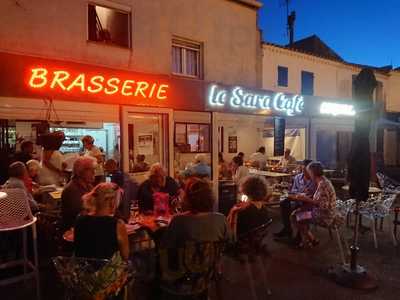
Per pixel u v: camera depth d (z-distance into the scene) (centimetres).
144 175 646
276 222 704
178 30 777
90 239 256
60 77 493
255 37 970
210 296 370
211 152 711
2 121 729
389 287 399
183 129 847
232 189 732
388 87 1672
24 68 461
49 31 596
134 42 701
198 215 268
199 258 255
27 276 372
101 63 658
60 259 236
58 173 580
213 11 856
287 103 854
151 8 726
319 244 556
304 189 572
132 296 361
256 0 961
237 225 353
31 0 577
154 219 403
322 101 957
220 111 716
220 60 876
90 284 229
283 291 389
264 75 1155
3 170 618
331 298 372
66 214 382
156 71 736
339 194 896
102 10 675
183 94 654
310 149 983
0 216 339
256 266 461
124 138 588
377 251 523
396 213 570
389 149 1727
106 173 627
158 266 302
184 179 593
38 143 537
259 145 1198
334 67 1391
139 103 592
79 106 589
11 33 561
